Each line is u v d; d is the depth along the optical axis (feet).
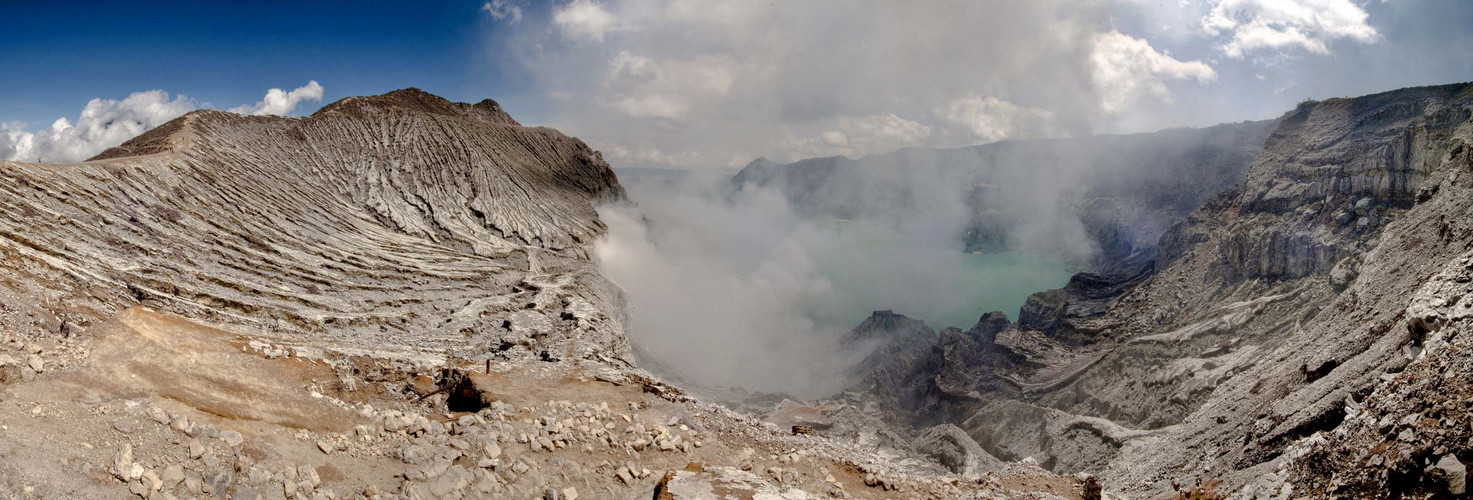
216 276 166.71
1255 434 122.52
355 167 394.93
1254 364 211.20
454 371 120.67
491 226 383.04
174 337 100.12
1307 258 280.92
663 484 70.85
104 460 52.19
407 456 69.15
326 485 61.05
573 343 174.09
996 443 279.49
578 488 73.51
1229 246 324.80
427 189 399.65
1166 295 355.77
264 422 71.56
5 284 95.55
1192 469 133.80
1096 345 360.48
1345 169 292.81
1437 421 66.18
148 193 204.74
